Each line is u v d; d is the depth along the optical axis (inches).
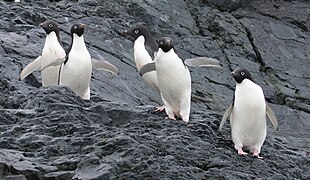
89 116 847.1
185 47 1643.7
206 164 770.2
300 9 1882.4
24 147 758.5
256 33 1766.7
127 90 1282.0
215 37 1742.1
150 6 1723.7
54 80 1072.8
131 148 729.0
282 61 1688.0
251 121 811.4
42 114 828.0
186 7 1779.0
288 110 1498.5
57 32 1088.8
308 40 1784.0
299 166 878.4
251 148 834.8
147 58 1081.4
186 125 868.0
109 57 1419.8
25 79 1128.8
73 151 746.2
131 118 883.4
